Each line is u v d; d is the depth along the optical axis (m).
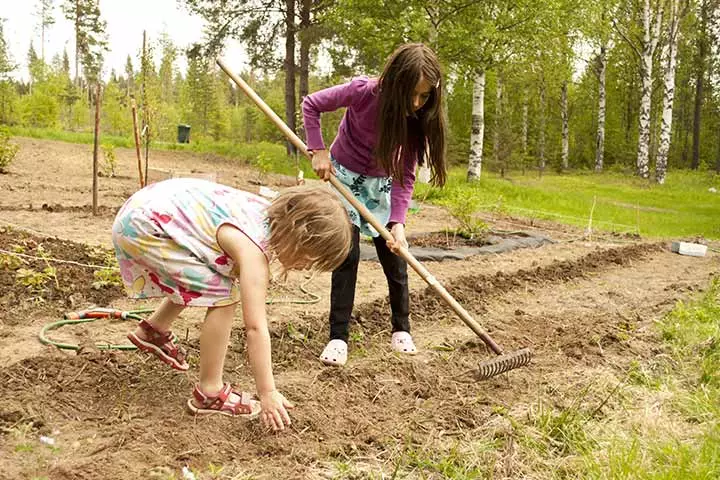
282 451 2.98
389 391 3.75
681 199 22.16
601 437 3.36
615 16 28.19
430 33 16.69
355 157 4.04
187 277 2.84
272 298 5.13
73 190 9.96
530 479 2.98
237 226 2.79
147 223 2.81
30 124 35.41
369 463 2.98
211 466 2.72
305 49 23.30
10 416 2.91
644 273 7.88
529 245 8.90
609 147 43.16
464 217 8.97
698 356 4.75
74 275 4.91
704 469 2.96
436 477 2.93
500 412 3.61
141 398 3.26
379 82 3.70
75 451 2.74
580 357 4.55
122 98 22.95
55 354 3.56
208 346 3.01
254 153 23.62
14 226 6.30
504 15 16.66
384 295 5.44
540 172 28.56
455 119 39.97
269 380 2.68
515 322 5.33
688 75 42.09
